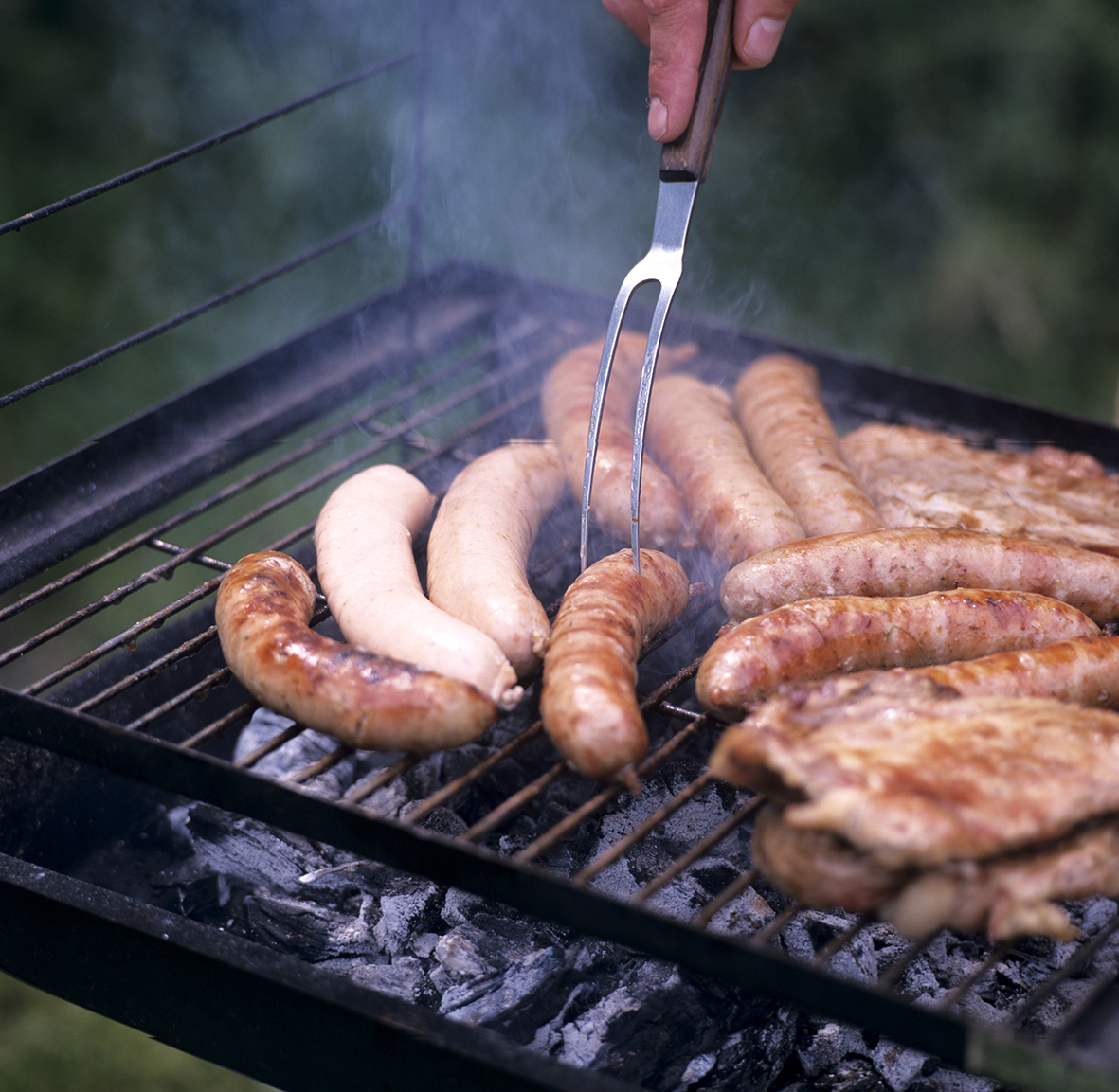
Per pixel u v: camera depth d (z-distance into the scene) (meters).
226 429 0.99
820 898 0.73
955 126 1.86
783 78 1.93
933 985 0.83
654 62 0.85
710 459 0.92
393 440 1.01
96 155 1.95
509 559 0.84
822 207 1.93
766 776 0.73
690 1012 0.81
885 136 1.91
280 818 0.75
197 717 0.95
